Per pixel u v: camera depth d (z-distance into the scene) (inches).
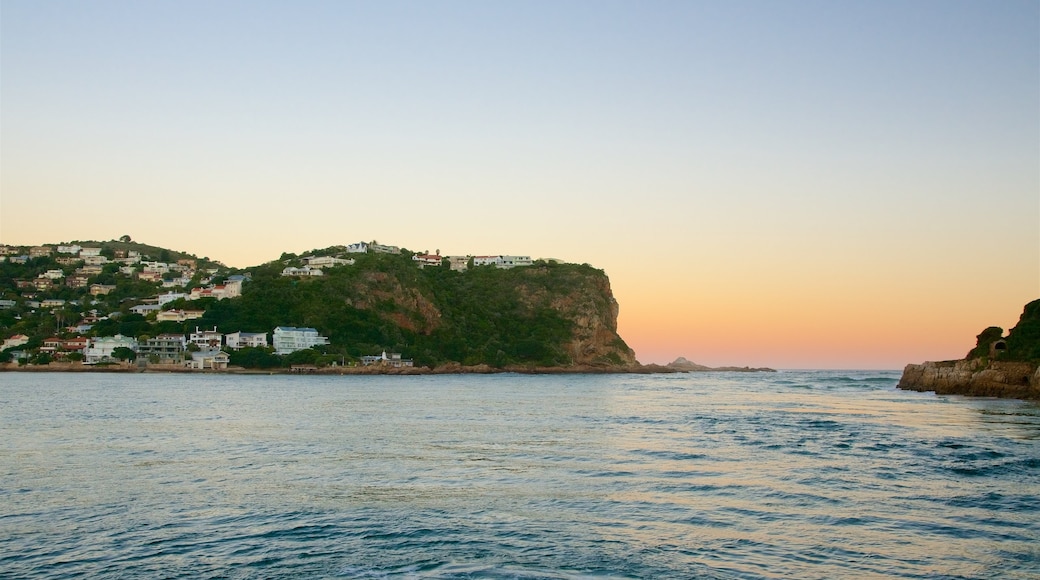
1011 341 4571.9
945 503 1156.5
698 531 982.4
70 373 7815.0
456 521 1030.4
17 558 848.9
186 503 1131.9
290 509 1097.4
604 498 1190.9
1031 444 1895.9
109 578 784.9
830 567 832.9
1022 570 826.8
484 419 2679.6
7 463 1503.4
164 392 4382.4
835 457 1654.8
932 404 3750.0
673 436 2100.1
